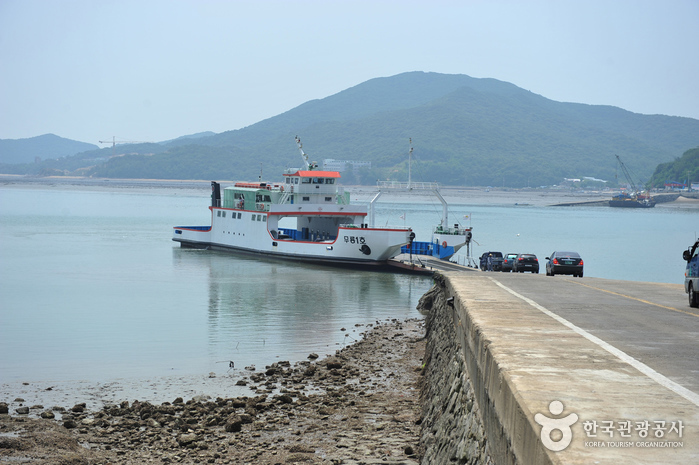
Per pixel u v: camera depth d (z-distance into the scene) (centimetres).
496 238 12706
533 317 1794
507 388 945
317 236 8294
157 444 2000
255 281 6206
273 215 7831
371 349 3347
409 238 6856
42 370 2948
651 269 8312
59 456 1856
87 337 3666
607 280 3575
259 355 3256
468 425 1302
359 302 5069
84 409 2384
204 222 15700
